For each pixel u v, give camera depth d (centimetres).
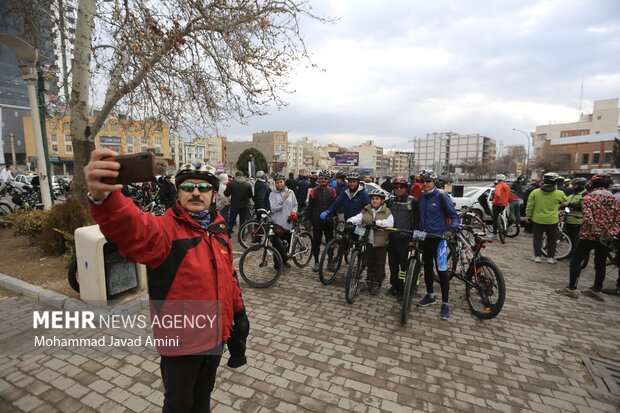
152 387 265
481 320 404
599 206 471
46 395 254
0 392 256
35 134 726
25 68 691
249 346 332
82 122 628
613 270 645
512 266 654
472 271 428
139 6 550
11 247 639
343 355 319
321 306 438
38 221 631
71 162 5750
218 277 167
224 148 10919
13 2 676
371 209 479
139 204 1026
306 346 334
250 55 661
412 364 307
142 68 593
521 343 350
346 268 616
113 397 253
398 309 434
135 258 143
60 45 725
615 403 259
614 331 382
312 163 12262
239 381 275
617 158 3897
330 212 536
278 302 449
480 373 295
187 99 703
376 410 246
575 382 285
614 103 7256
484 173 6706
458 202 1234
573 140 5028
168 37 564
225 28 635
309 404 250
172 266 155
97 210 125
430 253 427
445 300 404
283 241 591
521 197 1062
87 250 381
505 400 261
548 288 527
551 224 661
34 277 477
